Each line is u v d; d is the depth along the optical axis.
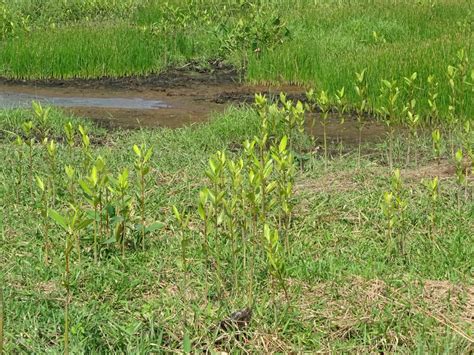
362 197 6.65
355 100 11.17
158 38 15.70
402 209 5.60
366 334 4.29
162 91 13.40
